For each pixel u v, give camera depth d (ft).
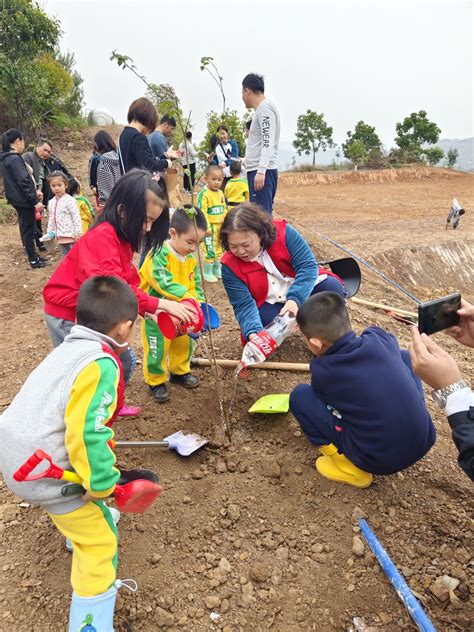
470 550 8.52
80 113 69.36
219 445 10.79
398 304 22.22
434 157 118.01
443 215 53.01
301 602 7.81
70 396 6.30
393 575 7.93
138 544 8.58
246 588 7.98
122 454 10.48
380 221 49.85
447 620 7.46
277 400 11.62
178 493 9.61
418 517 9.15
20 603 7.73
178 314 9.80
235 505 9.31
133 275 10.20
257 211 11.41
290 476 9.96
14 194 23.44
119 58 8.66
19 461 6.44
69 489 6.54
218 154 27.09
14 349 16.28
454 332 7.90
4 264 25.99
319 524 9.03
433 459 10.50
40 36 55.06
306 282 12.28
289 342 14.71
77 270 9.42
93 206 36.22
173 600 7.80
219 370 13.56
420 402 8.55
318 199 68.95
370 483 9.66
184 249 11.35
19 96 54.80
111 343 7.14
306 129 133.28
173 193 23.53
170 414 11.76
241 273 12.35
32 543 8.72
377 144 129.80
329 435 9.27
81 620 6.74
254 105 18.74
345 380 8.30
